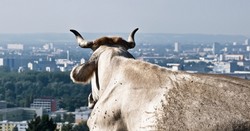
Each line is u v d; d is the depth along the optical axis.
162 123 11.55
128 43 13.88
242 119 11.16
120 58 13.12
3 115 172.62
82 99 178.12
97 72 13.61
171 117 11.53
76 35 14.22
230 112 11.26
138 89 12.26
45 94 195.12
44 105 180.12
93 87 13.71
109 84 12.95
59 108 176.38
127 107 12.21
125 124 12.28
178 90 11.80
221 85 11.62
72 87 194.12
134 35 14.07
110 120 12.40
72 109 172.88
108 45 13.81
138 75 12.47
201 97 11.55
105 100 12.62
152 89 12.09
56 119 140.75
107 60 13.35
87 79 13.71
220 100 11.44
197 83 11.77
